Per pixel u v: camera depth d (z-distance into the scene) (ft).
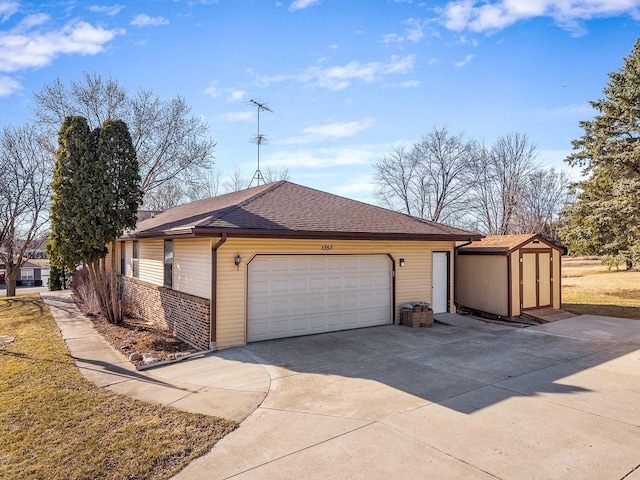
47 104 73.61
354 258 38.37
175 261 38.42
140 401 20.51
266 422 18.07
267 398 20.90
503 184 112.88
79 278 64.69
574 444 15.88
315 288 36.11
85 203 37.29
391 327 39.06
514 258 43.68
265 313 33.63
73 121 37.35
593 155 67.77
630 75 61.87
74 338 35.19
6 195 76.59
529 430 17.08
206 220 31.17
